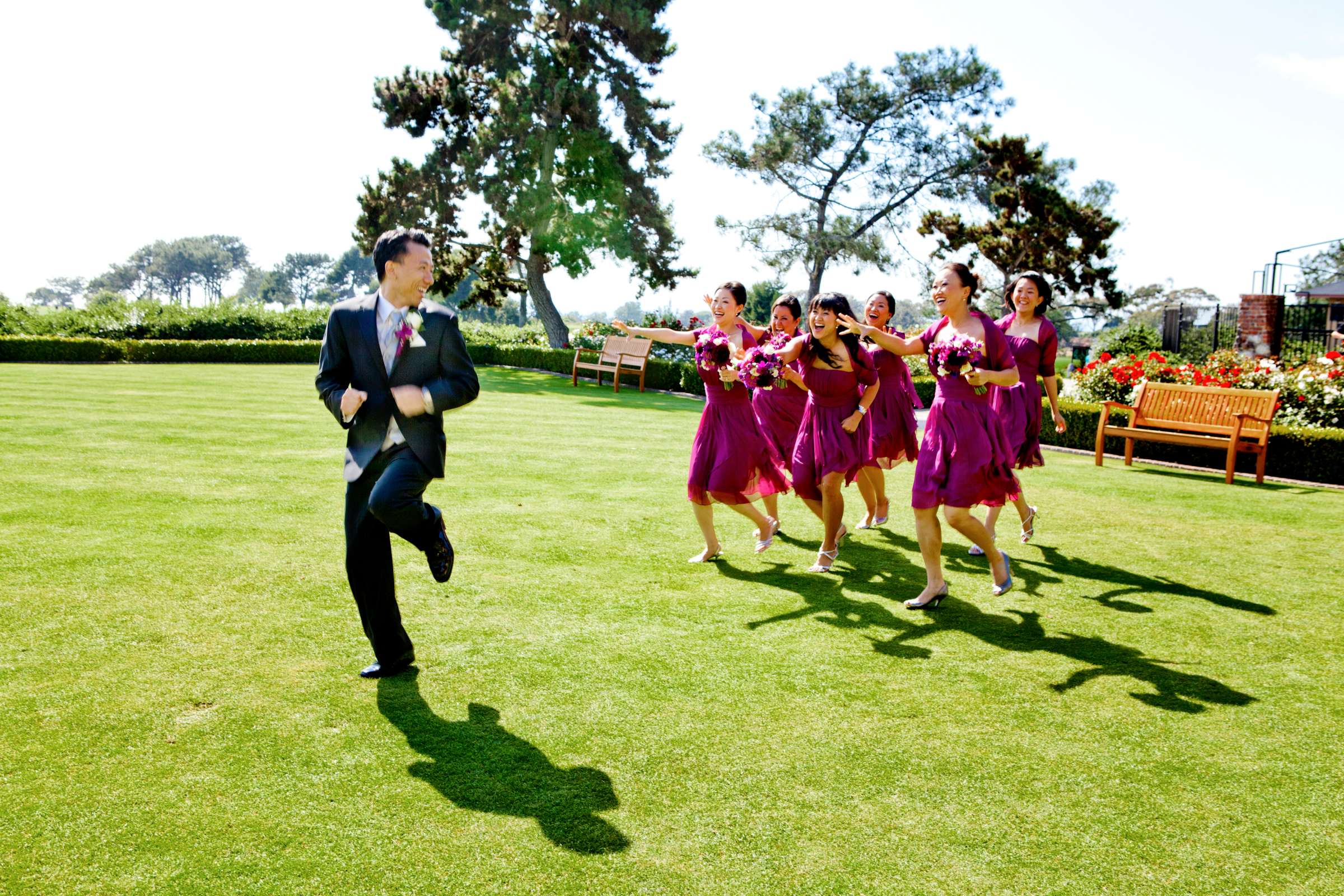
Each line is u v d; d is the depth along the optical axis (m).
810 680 3.38
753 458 5.04
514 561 4.89
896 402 5.96
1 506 5.53
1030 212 25.67
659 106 29.00
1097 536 5.99
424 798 2.46
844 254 32.66
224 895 2.03
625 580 4.63
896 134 32.44
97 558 4.55
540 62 26.41
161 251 143.25
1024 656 3.70
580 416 12.38
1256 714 3.17
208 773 2.56
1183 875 2.21
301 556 4.75
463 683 3.25
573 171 27.09
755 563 5.11
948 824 2.42
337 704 3.04
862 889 2.12
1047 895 2.12
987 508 6.89
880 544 5.70
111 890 2.03
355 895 2.05
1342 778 2.72
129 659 3.34
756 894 2.09
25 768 2.54
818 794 2.55
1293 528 6.25
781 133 31.78
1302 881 2.20
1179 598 4.57
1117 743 2.92
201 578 4.32
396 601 3.54
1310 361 11.95
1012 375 4.31
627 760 2.72
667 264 28.89
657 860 2.21
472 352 25.91
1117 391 11.88
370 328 3.20
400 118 26.11
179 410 10.90
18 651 3.38
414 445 3.19
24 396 11.83
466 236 27.62
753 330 5.76
